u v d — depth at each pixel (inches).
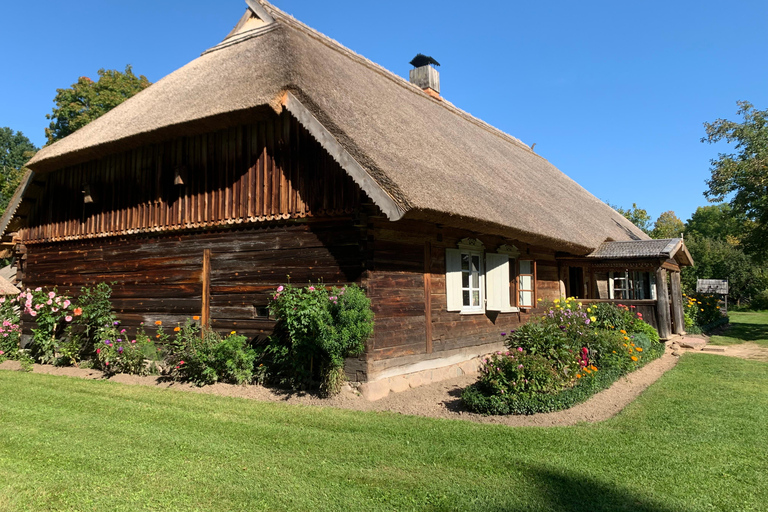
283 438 219.3
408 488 167.9
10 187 989.2
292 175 327.0
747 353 497.7
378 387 293.3
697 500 160.2
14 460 195.5
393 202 255.9
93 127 456.4
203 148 375.2
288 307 283.4
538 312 501.7
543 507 154.3
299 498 161.5
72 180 474.3
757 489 168.9
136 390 319.3
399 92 531.5
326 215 309.3
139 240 413.7
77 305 453.1
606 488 167.5
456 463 189.0
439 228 363.6
